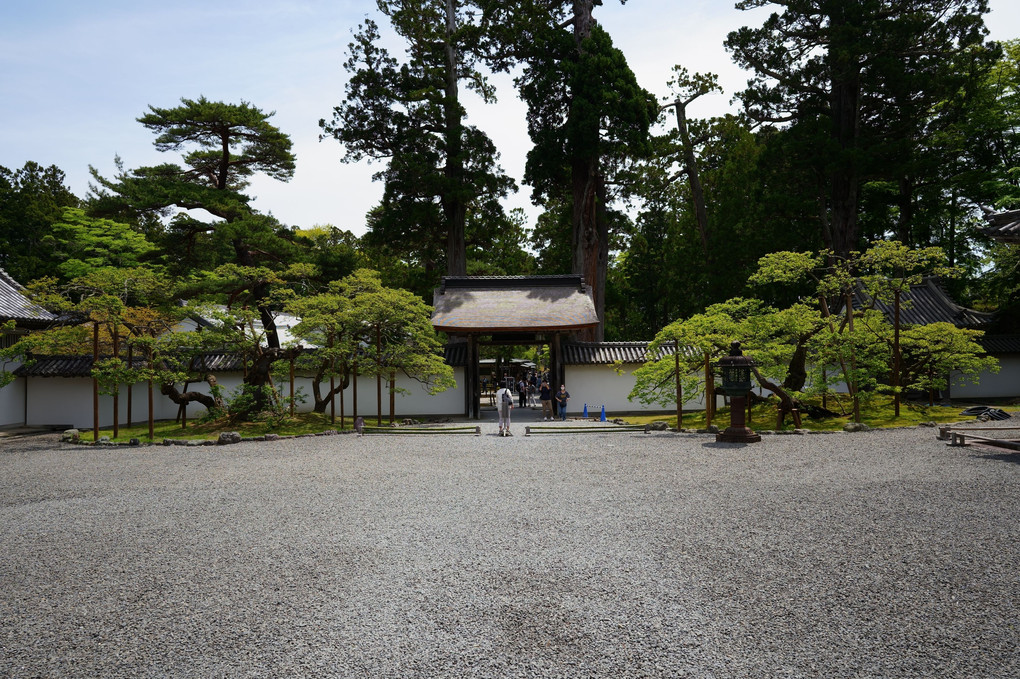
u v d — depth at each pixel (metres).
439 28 36.94
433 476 11.02
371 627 4.63
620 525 7.31
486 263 44.97
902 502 8.10
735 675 3.86
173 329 24.53
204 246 30.73
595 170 34.56
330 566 6.02
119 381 18.19
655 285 48.12
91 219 36.31
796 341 21.12
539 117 36.12
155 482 10.86
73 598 5.33
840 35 29.97
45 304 18.83
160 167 28.02
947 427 14.28
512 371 49.34
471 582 5.52
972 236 37.28
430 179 33.84
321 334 22.92
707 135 43.78
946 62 30.69
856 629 4.45
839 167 30.34
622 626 4.58
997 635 4.31
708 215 41.66
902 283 19.77
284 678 3.91
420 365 23.17
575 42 35.22
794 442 14.91
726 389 15.47
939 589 5.14
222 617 4.86
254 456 14.31
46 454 15.60
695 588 5.28
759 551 6.21
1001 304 30.50
